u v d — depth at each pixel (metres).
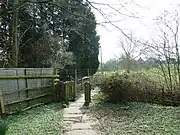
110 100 9.23
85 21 4.66
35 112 7.58
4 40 12.92
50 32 15.42
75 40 19.02
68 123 6.11
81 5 4.22
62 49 16.94
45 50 14.99
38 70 9.04
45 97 9.56
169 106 8.17
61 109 8.23
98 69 24.78
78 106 8.89
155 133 5.01
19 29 13.23
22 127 5.57
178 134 4.86
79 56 20.55
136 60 13.63
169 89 8.53
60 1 4.20
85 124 6.03
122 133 5.12
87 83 9.25
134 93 9.02
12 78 7.26
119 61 21.50
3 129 1.47
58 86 10.12
